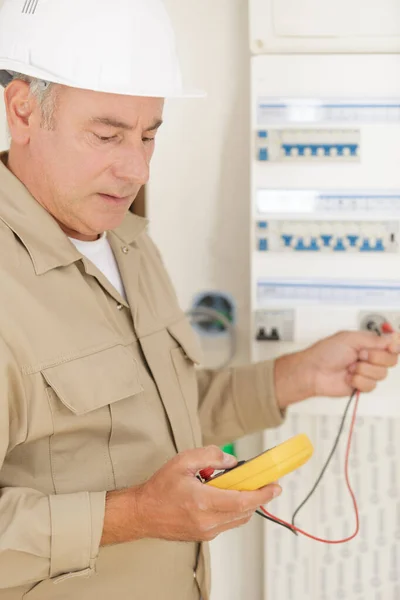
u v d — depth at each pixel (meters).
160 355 1.15
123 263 1.18
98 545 0.92
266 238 1.49
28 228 1.01
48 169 1.00
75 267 1.05
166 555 1.11
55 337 0.98
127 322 1.14
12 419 0.96
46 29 0.96
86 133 0.96
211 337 1.66
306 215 1.48
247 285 1.64
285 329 1.51
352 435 1.54
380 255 1.48
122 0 0.97
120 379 1.03
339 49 1.43
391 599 1.58
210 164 1.62
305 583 1.58
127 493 0.94
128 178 0.98
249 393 1.33
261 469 0.91
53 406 0.97
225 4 1.56
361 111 1.45
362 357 1.29
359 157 1.46
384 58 1.43
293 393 1.32
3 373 0.90
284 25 1.42
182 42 1.58
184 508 0.88
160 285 1.26
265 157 1.46
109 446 1.03
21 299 0.96
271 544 1.58
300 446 0.93
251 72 1.45
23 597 1.00
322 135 1.46
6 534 0.89
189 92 1.03
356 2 1.41
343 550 1.57
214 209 1.63
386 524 1.56
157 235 1.65
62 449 1.00
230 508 0.86
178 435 1.13
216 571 1.71
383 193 1.46
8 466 1.00
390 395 1.51
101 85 0.94
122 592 1.06
